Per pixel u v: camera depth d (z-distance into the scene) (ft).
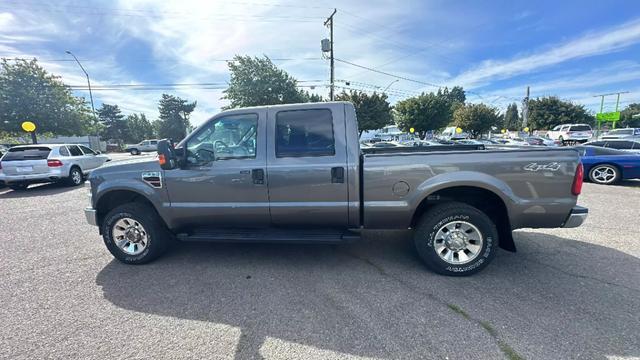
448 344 7.33
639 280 10.28
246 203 11.35
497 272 11.05
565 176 10.07
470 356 6.93
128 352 7.30
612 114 127.54
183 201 11.70
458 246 10.75
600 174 29.73
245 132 11.32
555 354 6.92
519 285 10.08
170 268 11.93
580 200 22.26
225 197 11.43
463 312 8.60
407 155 10.55
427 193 10.48
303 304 9.22
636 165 28.04
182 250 13.74
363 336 7.70
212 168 11.34
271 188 11.11
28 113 55.93
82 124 64.34
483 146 14.85
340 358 6.99
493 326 7.95
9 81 54.54
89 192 12.48
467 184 10.27
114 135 201.05
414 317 8.43
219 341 7.64
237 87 70.08
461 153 10.35
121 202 13.15
